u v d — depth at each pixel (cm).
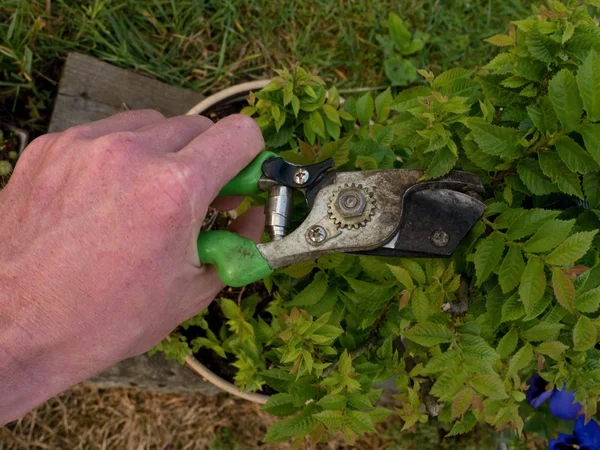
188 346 41
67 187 22
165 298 23
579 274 25
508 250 25
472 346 25
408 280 26
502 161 26
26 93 47
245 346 37
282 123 34
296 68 34
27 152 25
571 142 24
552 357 27
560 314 26
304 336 28
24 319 22
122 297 22
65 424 50
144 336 24
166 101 47
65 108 44
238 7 51
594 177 26
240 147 23
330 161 25
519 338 28
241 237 24
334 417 27
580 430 35
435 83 28
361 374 29
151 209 21
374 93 54
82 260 21
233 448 52
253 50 52
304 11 52
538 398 36
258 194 29
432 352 29
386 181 25
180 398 52
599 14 52
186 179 21
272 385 31
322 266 30
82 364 23
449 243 25
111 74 45
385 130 33
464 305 28
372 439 53
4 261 22
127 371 45
